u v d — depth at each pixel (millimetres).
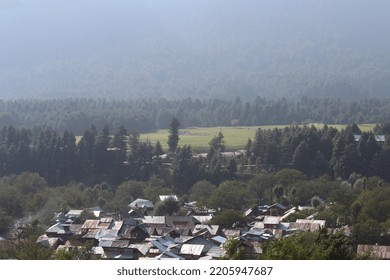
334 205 171000
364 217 155625
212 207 191625
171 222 165875
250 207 197250
